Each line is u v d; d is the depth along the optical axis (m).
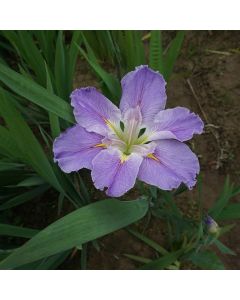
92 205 0.19
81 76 0.36
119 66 0.30
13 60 0.38
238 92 0.34
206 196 0.30
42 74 0.28
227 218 0.24
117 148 0.21
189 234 0.26
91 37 0.34
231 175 0.30
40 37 0.30
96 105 0.21
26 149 0.21
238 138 0.32
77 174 0.29
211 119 0.33
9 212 0.30
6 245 0.28
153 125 0.21
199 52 0.37
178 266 0.26
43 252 0.18
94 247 0.29
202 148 0.32
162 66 0.26
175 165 0.20
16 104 0.29
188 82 0.35
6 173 0.26
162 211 0.25
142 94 0.21
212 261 0.23
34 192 0.28
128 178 0.19
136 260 0.28
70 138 0.20
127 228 0.28
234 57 0.36
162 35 0.38
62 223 0.18
